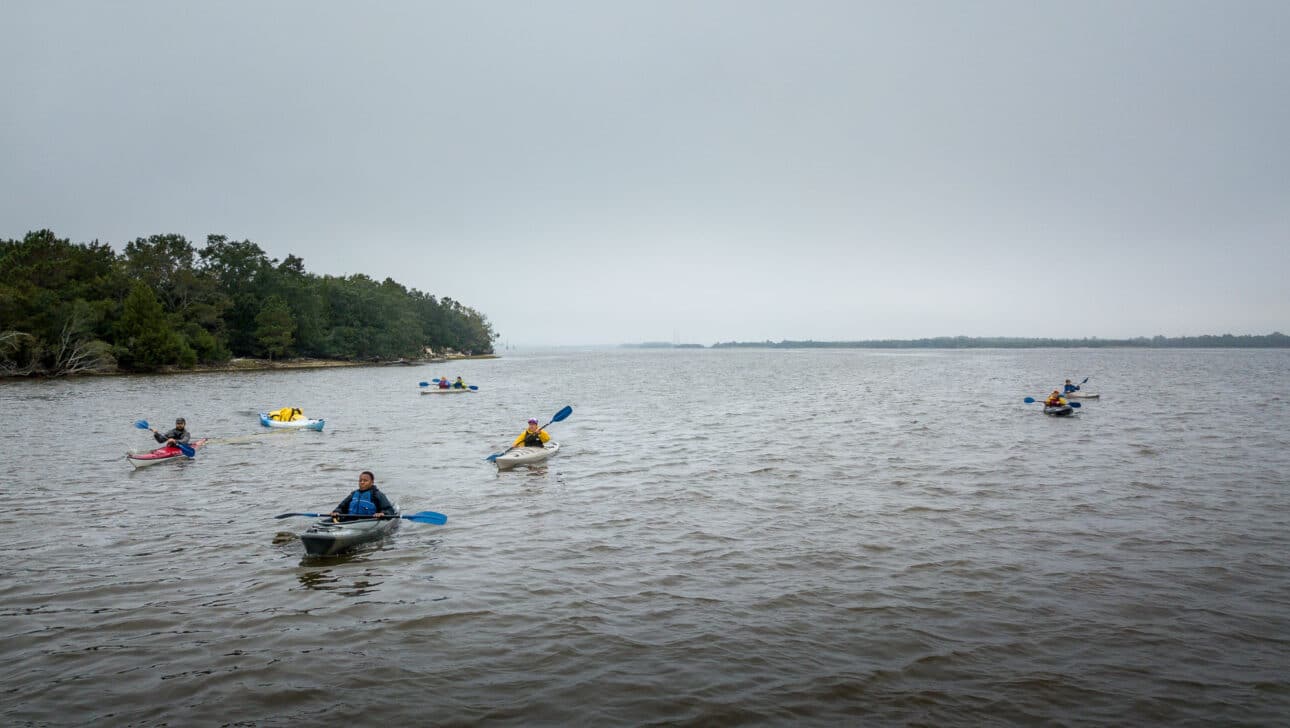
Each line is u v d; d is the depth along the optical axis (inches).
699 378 3127.5
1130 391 1962.4
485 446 987.3
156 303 3159.5
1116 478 706.2
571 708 274.4
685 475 743.7
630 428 1181.7
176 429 921.5
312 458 877.8
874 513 572.1
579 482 711.1
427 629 348.5
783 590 400.2
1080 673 301.0
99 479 738.8
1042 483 684.1
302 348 4357.8
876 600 383.9
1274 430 1069.8
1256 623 350.3
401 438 1074.7
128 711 272.1
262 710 273.1
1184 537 496.7
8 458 871.7
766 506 599.8
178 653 322.0
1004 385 2369.6
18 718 265.1
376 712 271.4
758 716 267.9
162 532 526.0
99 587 406.0
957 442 968.9
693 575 427.2
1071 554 459.5
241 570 437.1
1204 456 834.8
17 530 530.6
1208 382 2423.7
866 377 3090.6
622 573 431.2
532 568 441.1
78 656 318.3
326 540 460.1
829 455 863.7
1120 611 366.6
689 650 324.5
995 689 287.7
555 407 1627.7
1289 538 493.4
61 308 2812.5
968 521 544.4
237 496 656.4
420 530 530.6
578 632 344.5
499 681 296.2
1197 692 284.7
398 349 5088.6
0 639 335.6
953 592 394.9
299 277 4731.8
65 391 2068.2
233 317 4008.4
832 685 291.4
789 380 2874.0
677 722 263.7
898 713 269.9
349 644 331.6
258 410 1526.8
